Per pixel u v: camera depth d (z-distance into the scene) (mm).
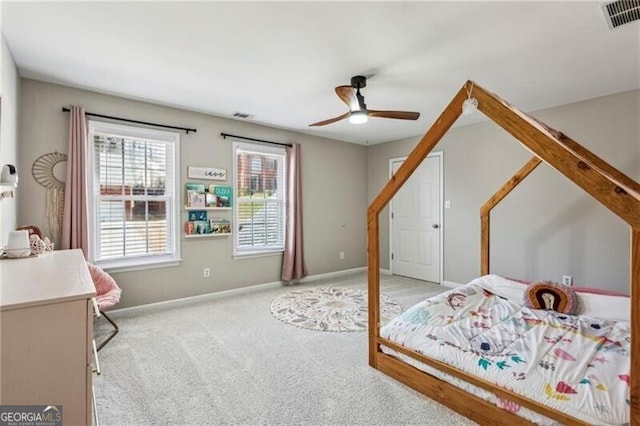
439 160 4801
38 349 1066
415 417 1744
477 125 4340
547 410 1422
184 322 3191
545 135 1470
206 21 1988
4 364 1027
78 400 1121
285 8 1853
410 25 2027
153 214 3656
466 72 2740
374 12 1891
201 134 3947
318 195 5211
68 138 3037
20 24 2018
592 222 3396
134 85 3053
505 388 1583
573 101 3441
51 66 2635
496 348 1889
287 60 2521
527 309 2582
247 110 3836
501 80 2896
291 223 4719
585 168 1344
